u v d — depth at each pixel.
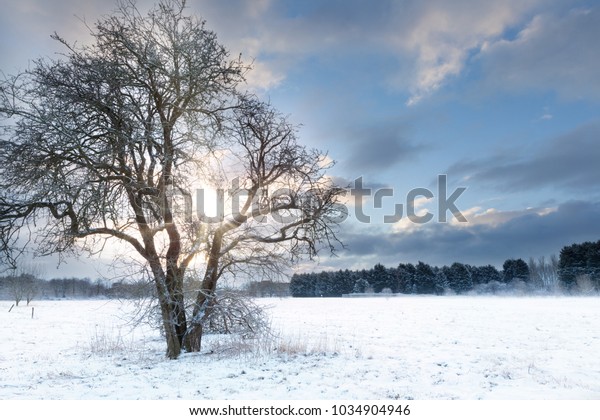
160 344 19.28
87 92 13.64
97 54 14.02
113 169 13.95
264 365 13.80
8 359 15.88
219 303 15.66
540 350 16.70
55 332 24.70
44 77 13.34
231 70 14.63
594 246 87.38
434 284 113.44
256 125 15.88
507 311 37.56
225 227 15.47
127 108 13.77
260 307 16.50
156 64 14.02
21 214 13.24
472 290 108.94
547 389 10.71
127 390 10.70
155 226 14.72
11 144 12.83
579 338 19.89
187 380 11.77
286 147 16.19
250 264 16.06
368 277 120.88
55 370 13.54
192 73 14.16
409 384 11.28
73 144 13.20
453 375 12.34
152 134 13.91
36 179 12.80
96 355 16.45
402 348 17.48
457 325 26.55
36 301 67.12
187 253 15.24
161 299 14.79
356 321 29.72
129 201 14.39
